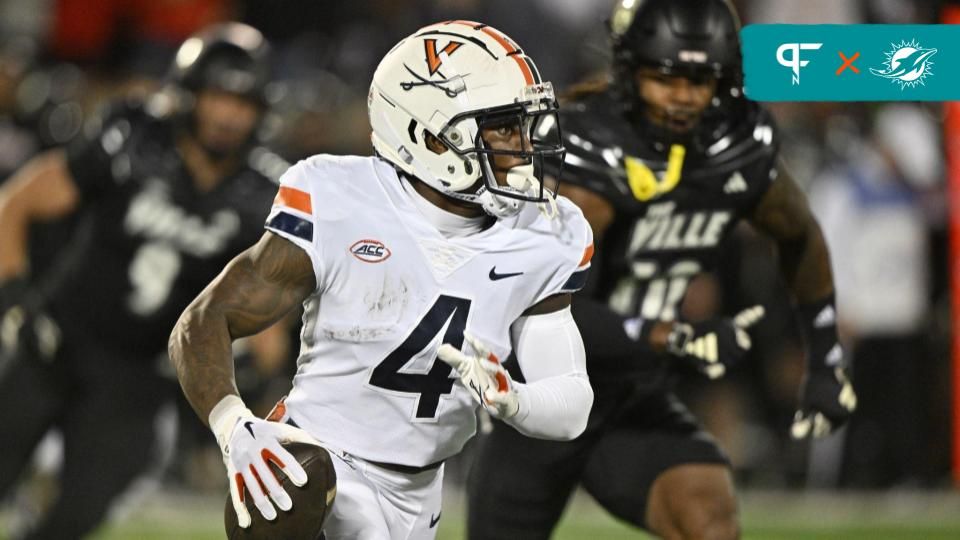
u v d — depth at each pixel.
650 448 14.02
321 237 10.45
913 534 24.86
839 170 28.33
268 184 18.88
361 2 34.41
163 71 34.22
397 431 10.83
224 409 10.06
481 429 14.76
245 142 18.36
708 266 14.37
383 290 10.53
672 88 13.25
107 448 18.23
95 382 18.28
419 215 10.71
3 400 18.00
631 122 13.70
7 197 18.38
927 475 28.84
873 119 28.27
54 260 25.12
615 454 14.14
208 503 27.58
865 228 27.98
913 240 27.95
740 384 29.19
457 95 10.49
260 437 9.84
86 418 18.20
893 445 28.59
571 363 11.03
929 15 29.23
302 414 10.88
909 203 27.97
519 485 14.30
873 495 28.72
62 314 18.23
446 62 10.58
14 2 35.41
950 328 28.56
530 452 14.17
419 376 10.70
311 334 10.86
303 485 9.79
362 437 10.81
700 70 13.09
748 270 27.80
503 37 10.84
